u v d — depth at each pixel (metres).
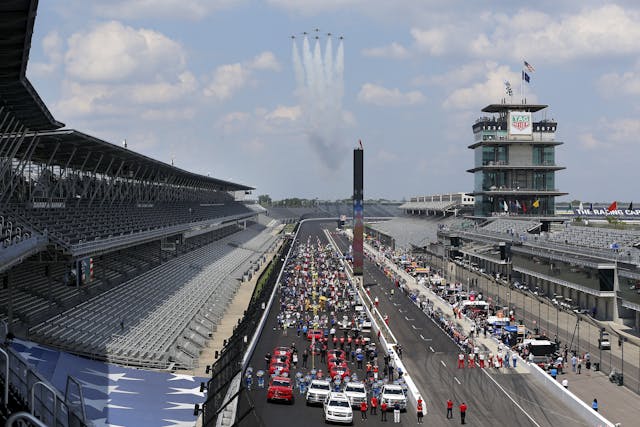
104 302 64.62
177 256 116.25
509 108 155.88
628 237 92.88
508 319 78.25
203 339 64.44
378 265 152.00
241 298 95.94
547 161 154.75
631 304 75.19
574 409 49.75
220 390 39.06
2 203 60.31
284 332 76.88
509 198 156.38
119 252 93.06
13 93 41.06
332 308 94.25
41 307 55.22
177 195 160.75
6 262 36.12
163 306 71.94
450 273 133.50
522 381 58.00
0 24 22.89
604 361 63.28
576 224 142.38
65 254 54.09
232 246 166.50
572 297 93.19
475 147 159.38
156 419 37.81
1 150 52.00
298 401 51.31
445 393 54.31
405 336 76.94
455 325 81.69
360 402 50.31
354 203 123.50
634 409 48.91
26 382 22.06
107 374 45.62
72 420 20.56
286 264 148.62
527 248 106.19
